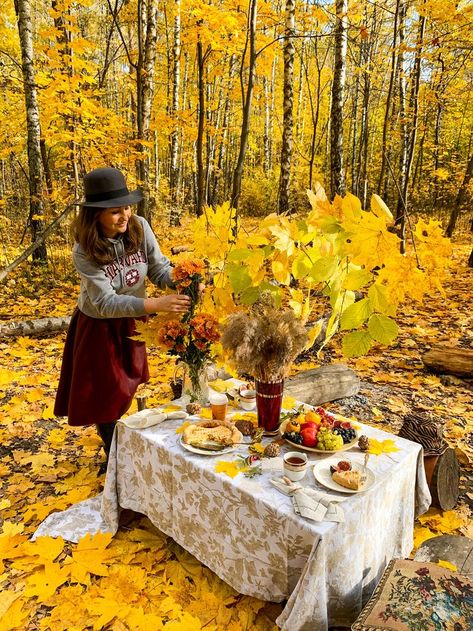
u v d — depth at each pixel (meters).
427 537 2.42
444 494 2.61
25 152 14.90
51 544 2.35
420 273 1.71
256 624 1.95
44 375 4.59
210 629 1.90
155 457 2.22
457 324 5.93
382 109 18.33
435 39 7.36
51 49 6.93
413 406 3.91
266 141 20.66
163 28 12.42
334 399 3.97
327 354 5.07
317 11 7.41
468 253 10.51
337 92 7.55
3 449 3.37
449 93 11.00
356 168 15.38
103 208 2.44
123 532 2.52
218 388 2.77
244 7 7.41
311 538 1.62
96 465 3.17
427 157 17.67
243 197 19.77
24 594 2.08
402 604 1.59
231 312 2.38
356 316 1.78
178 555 2.34
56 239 9.63
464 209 16.95
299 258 2.04
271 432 2.22
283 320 2.02
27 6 7.52
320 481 1.87
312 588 1.60
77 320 2.75
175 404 2.61
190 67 18.55
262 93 14.68
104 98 15.61
